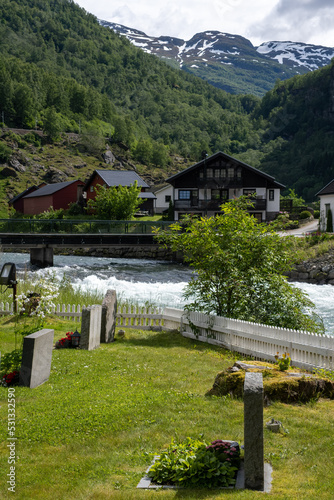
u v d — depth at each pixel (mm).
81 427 7422
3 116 164500
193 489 5574
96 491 5523
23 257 52656
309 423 7512
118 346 14320
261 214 65438
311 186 195000
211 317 15086
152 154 185625
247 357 13305
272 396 8539
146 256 54000
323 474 5816
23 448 6754
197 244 16625
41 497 5426
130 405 8375
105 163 158000
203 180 65062
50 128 160750
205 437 6938
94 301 21188
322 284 35500
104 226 56188
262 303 15758
